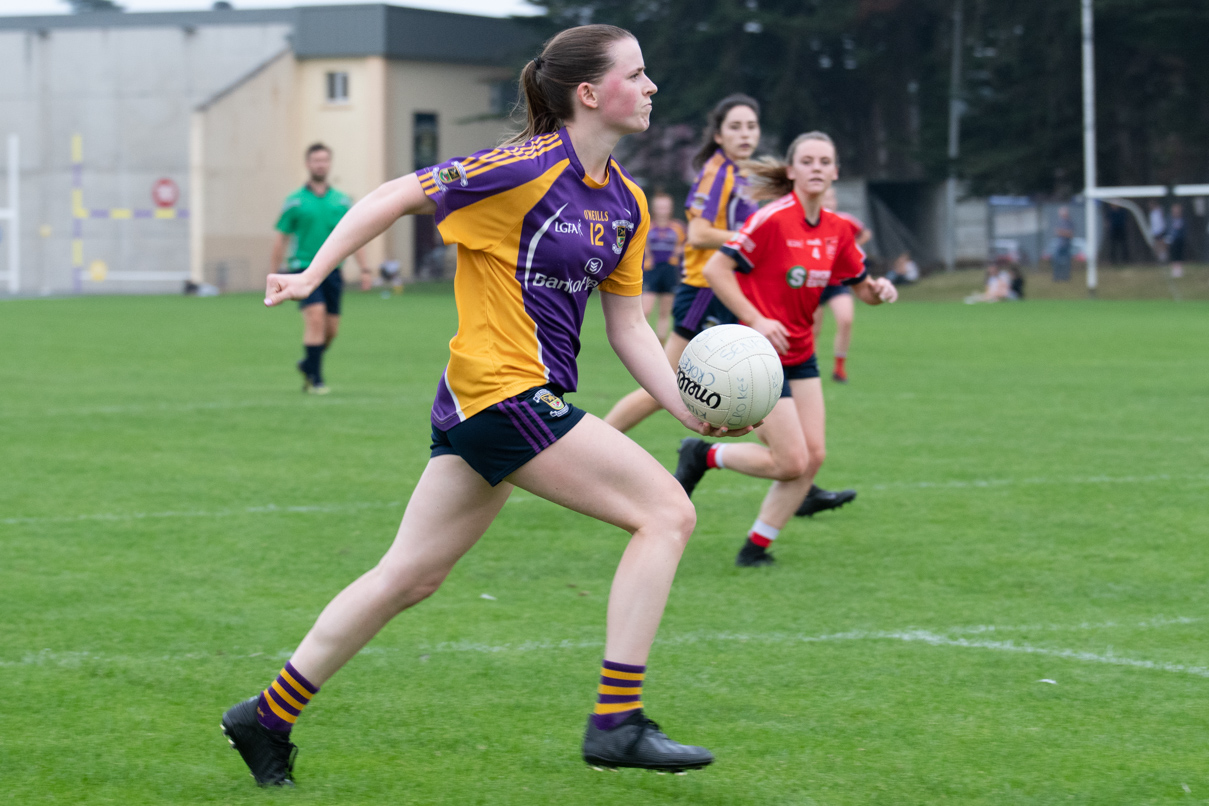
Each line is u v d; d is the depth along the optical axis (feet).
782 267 33.19
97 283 270.46
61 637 28.27
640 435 58.85
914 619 29.86
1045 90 209.97
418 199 18.97
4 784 20.58
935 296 198.49
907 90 238.68
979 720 23.34
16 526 39.27
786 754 21.77
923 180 232.94
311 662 20.10
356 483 46.62
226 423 61.41
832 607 30.89
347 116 266.98
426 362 93.61
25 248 273.33
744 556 34.94
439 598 31.58
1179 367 88.84
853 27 224.94
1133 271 199.21
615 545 37.14
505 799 20.03
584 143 19.63
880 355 98.94
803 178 33.22
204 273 258.16
